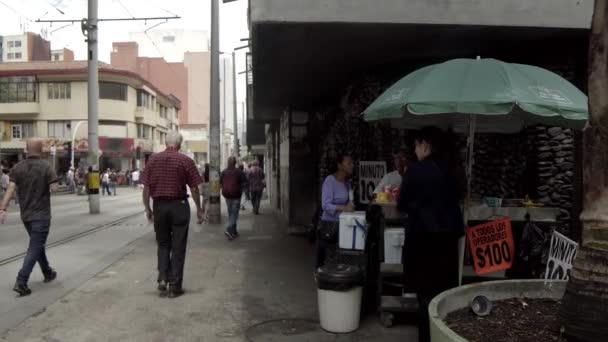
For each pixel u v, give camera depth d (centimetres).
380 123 679
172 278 632
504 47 682
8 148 4662
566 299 320
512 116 498
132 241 1094
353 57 731
